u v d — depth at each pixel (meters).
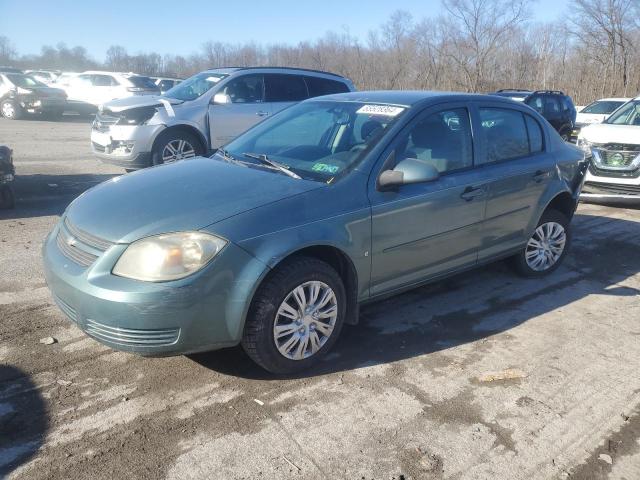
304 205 3.30
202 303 2.92
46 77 33.44
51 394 3.14
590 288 5.09
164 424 2.93
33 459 2.63
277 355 3.26
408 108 4.02
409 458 2.74
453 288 4.96
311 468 2.65
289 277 3.19
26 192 8.21
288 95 9.79
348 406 3.14
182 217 3.05
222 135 9.20
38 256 5.33
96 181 9.27
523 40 41.00
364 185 3.58
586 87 36.25
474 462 2.74
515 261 5.16
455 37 40.38
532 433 2.97
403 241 3.80
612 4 34.16
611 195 8.24
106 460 2.65
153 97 9.28
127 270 2.89
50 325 3.94
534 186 4.82
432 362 3.65
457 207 4.12
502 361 3.70
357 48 44.50
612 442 2.93
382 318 4.29
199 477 2.57
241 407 3.10
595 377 3.55
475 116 4.43
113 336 2.92
